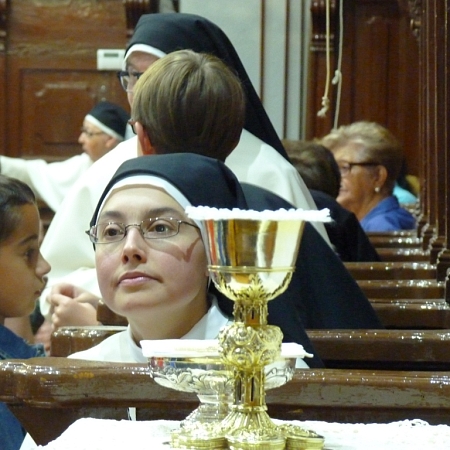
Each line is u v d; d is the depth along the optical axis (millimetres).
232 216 3080
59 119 19828
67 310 7672
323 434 3578
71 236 9625
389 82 19031
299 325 5309
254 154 8094
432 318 7105
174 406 4234
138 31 8195
